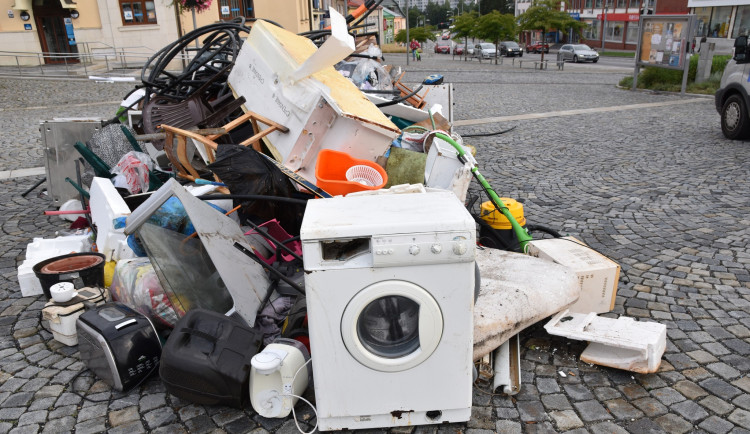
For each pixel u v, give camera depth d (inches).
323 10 1264.8
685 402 109.2
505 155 327.3
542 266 139.9
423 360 96.8
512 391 112.3
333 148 166.9
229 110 195.9
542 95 605.0
